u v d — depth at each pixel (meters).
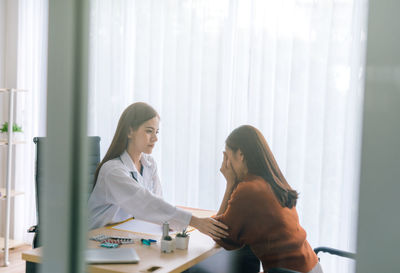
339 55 1.53
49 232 0.53
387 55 0.43
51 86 0.51
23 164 3.19
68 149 0.51
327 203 1.50
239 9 1.79
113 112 1.83
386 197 0.43
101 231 1.39
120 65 1.87
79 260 0.52
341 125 1.50
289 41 1.66
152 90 1.84
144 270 1.10
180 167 1.81
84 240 0.52
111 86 1.86
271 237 1.31
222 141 1.77
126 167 1.51
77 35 0.51
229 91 1.80
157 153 1.83
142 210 1.44
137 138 1.55
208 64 1.83
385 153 0.43
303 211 1.53
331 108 1.53
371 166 0.44
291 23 1.65
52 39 0.51
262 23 1.73
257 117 1.73
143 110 1.58
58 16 0.51
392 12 0.42
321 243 1.49
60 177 0.52
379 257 0.44
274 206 1.32
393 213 0.43
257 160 1.37
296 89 1.64
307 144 1.59
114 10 1.88
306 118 1.61
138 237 1.35
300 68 1.63
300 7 1.64
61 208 0.52
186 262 1.17
